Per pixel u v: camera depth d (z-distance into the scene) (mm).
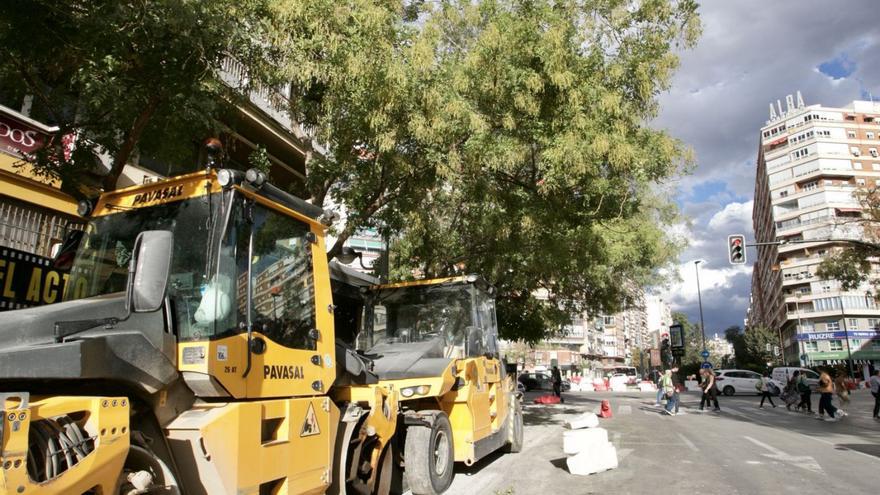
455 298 8930
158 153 8445
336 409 5168
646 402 28906
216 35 7172
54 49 7027
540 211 11445
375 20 8781
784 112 96312
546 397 28375
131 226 4477
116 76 7371
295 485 4418
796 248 87125
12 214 8969
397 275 16641
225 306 4109
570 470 8766
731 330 91125
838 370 21781
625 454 10766
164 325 3852
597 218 11789
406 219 11945
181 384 3918
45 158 7402
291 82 9570
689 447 11750
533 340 21562
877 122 87500
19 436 2596
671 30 10930
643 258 21516
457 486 7758
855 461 10055
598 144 9547
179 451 3721
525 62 10297
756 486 7895
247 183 4414
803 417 19938
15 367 2947
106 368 3324
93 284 4352
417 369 7477
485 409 8781
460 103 9461
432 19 10594
